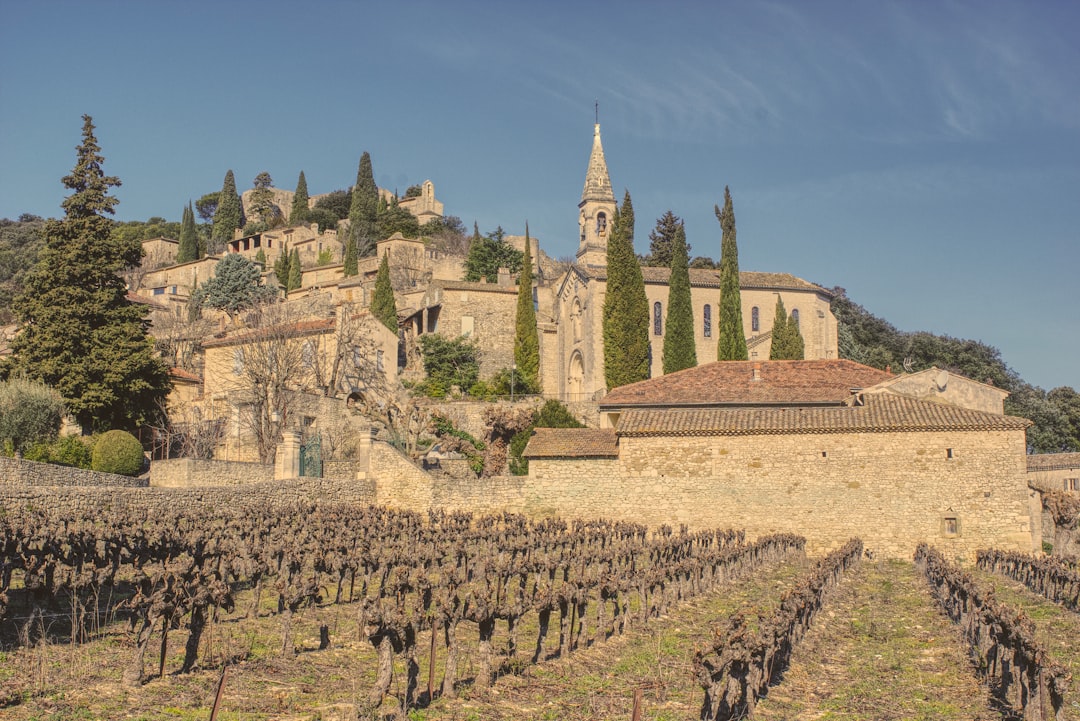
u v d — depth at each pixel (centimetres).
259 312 7856
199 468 4972
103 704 2058
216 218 17038
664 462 5488
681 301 8356
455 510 5500
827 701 2450
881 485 5316
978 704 2448
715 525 5409
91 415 5688
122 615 2789
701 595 3906
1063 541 5562
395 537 4422
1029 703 2273
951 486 5272
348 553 3612
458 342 9188
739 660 2247
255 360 6850
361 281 11288
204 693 2177
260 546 3459
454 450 6888
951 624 3428
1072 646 3122
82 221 5912
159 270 13588
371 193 15962
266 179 19025
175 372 7406
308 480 5159
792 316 9256
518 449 6675
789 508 5369
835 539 5322
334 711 2117
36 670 2211
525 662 2673
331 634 2828
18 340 5725
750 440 5434
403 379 8862
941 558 4250
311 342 7694
